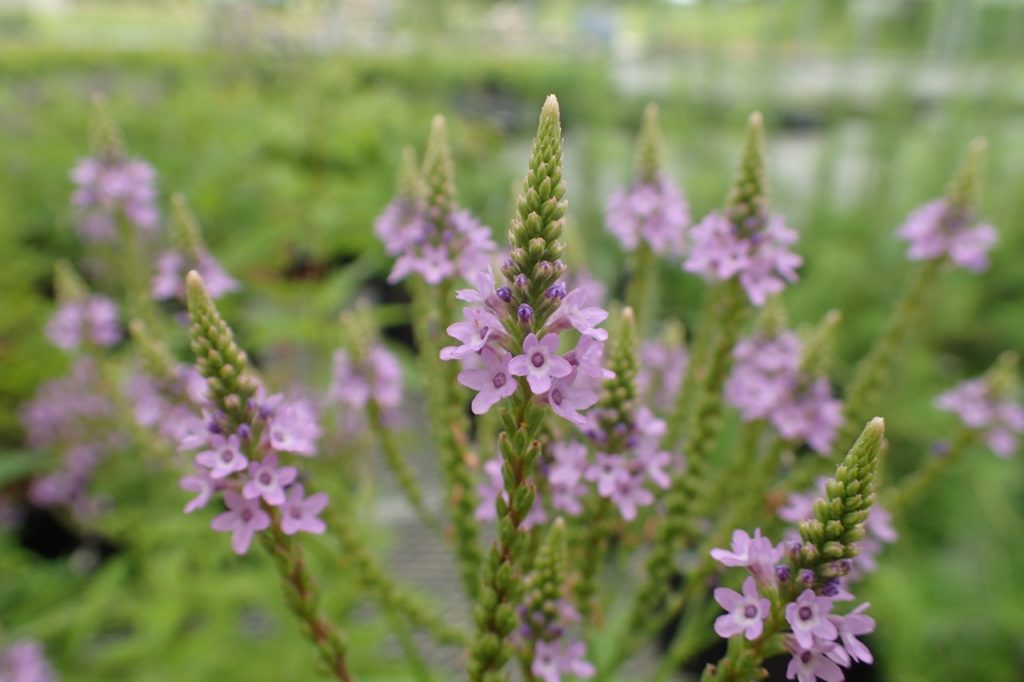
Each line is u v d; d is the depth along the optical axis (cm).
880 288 39
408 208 16
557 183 8
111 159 20
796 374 14
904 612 24
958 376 37
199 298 10
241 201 43
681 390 15
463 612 25
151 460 22
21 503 32
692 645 13
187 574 22
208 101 53
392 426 18
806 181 50
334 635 11
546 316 8
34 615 26
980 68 43
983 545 28
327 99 45
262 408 10
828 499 8
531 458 9
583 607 13
